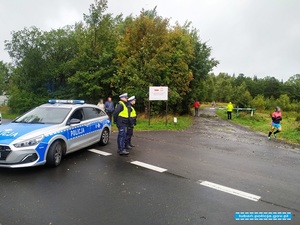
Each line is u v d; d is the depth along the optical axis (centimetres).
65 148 670
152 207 421
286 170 674
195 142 1037
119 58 2016
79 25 2638
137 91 1792
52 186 499
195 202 446
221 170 648
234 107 2917
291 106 4466
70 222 366
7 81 5100
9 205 414
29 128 612
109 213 396
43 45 2514
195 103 2775
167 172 611
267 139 1219
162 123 1598
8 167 555
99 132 858
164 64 1906
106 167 635
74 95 2295
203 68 2734
